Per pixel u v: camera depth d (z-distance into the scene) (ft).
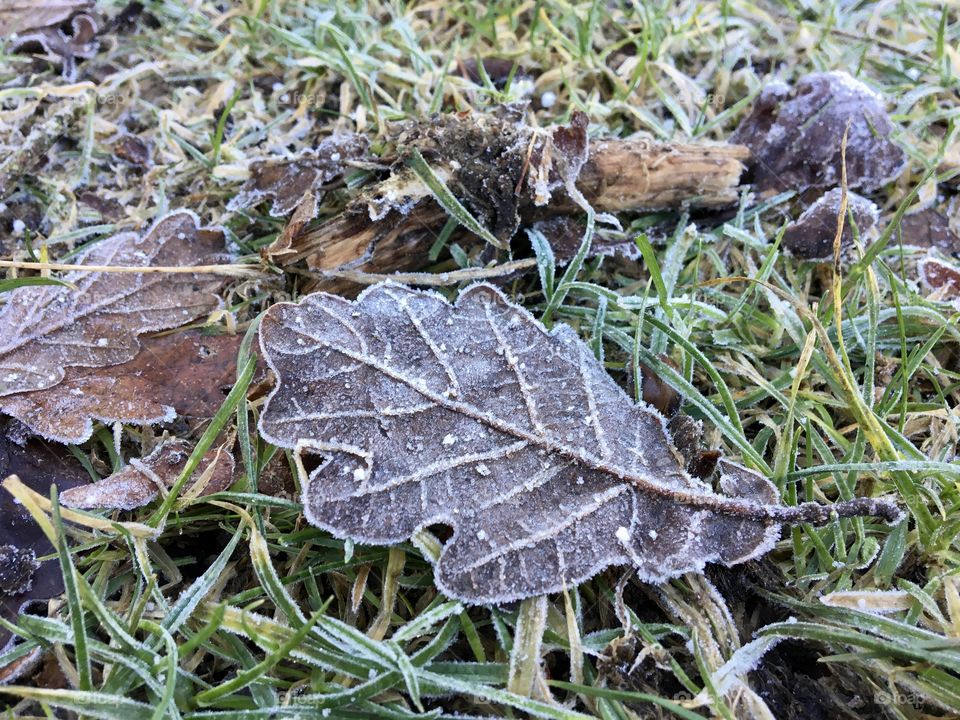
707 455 0.40
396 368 0.42
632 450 0.40
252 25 0.73
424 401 0.41
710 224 0.59
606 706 0.36
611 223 0.55
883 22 0.77
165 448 0.43
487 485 0.39
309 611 0.41
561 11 0.75
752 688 0.38
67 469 0.43
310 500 0.39
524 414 0.41
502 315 0.44
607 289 0.51
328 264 0.50
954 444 0.46
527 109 0.63
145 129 0.67
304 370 0.42
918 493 0.42
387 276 0.49
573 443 0.40
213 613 0.36
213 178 0.60
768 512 0.39
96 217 0.59
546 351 0.43
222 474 0.42
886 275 0.53
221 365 0.46
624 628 0.38
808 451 0.45
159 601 0.39
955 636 0.38
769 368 0.52
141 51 0.72
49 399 0.43
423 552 0.39
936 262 0.54
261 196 0.53
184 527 0.42
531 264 0.50
